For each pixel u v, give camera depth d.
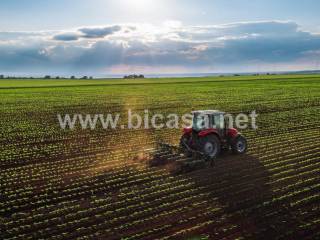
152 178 16.14
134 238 11.20
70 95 57.31
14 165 18.73
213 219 12.34
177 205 13.34
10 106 43.28
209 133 18.27
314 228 11.79
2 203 13.84
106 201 13.86
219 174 16.50
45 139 24.75
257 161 18.39
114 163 18.62
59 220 12.43
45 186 15.50
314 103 40.53
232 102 43.53
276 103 41.38
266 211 12.86
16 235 11.62
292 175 16.33
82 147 22.30
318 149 20.52
